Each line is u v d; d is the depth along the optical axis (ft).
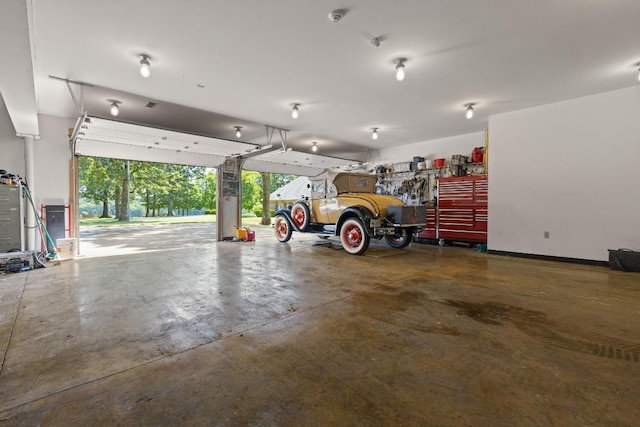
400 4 8.98
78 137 19.30
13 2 6.85
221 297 10.92
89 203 78.13
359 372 6.04
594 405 5.01
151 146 22.91
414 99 17.16
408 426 4.53
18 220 16.24
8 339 7.53
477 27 10.19
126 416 4.76
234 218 29.09
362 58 12.37
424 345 7.22
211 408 4.95
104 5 8.84
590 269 15.55
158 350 6.98
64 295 11.16
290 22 9.87
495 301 10.42
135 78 13.94
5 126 17.28
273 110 18.93
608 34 10.59
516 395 5.29
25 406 5.00
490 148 20.21
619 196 15.72
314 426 4.54
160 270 15.43
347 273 14.65
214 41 10.95
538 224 18.31
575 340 7.47
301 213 24.66
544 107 18.03
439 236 25.17
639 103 15.12
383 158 32.12
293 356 6.70
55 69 12.89
